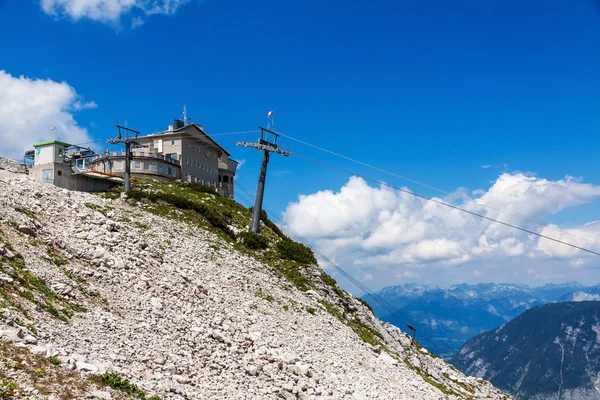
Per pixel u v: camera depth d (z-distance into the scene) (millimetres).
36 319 19531
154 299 27266
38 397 14664
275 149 61469
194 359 23516
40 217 31469
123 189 69188
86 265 27859
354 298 57281
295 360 29562
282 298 40688
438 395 37656
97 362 18516
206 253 42719
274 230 69938
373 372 35438
